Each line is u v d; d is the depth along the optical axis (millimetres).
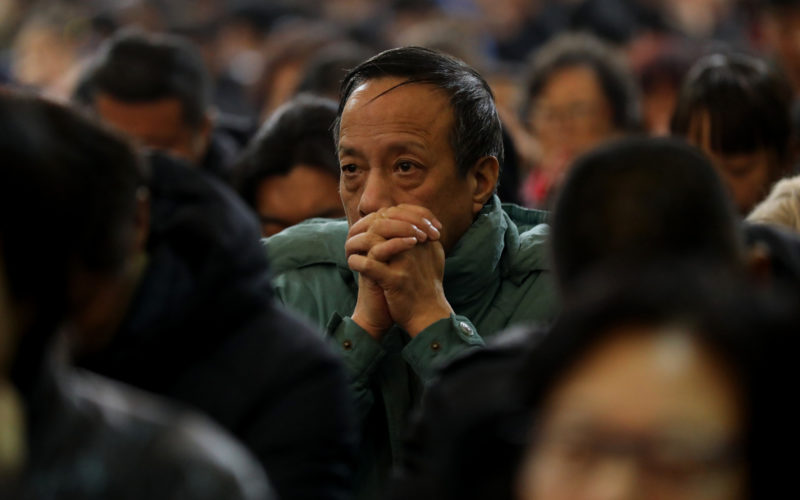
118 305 3846
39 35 15727
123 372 3908
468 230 5195
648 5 16516
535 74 10469
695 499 2627
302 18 18453
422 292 4980
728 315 2697
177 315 3936
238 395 3998
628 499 2602
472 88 5168
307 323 4258
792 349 2740
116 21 16453
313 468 3984
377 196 5059
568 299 3006
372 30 17156
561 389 2756
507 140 7105
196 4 20031
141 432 3176
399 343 5133
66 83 12969
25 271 3229
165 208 4156
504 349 3711
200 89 8875
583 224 3508
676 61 11297
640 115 10492
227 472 3162
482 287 5203
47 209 3270
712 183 3555
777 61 10656
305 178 6762
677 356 2652
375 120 5059
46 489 3084
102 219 3447
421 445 3730
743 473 2715
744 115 6750
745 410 2691
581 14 15312
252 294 4066
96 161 3473
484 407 3508
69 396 3217
